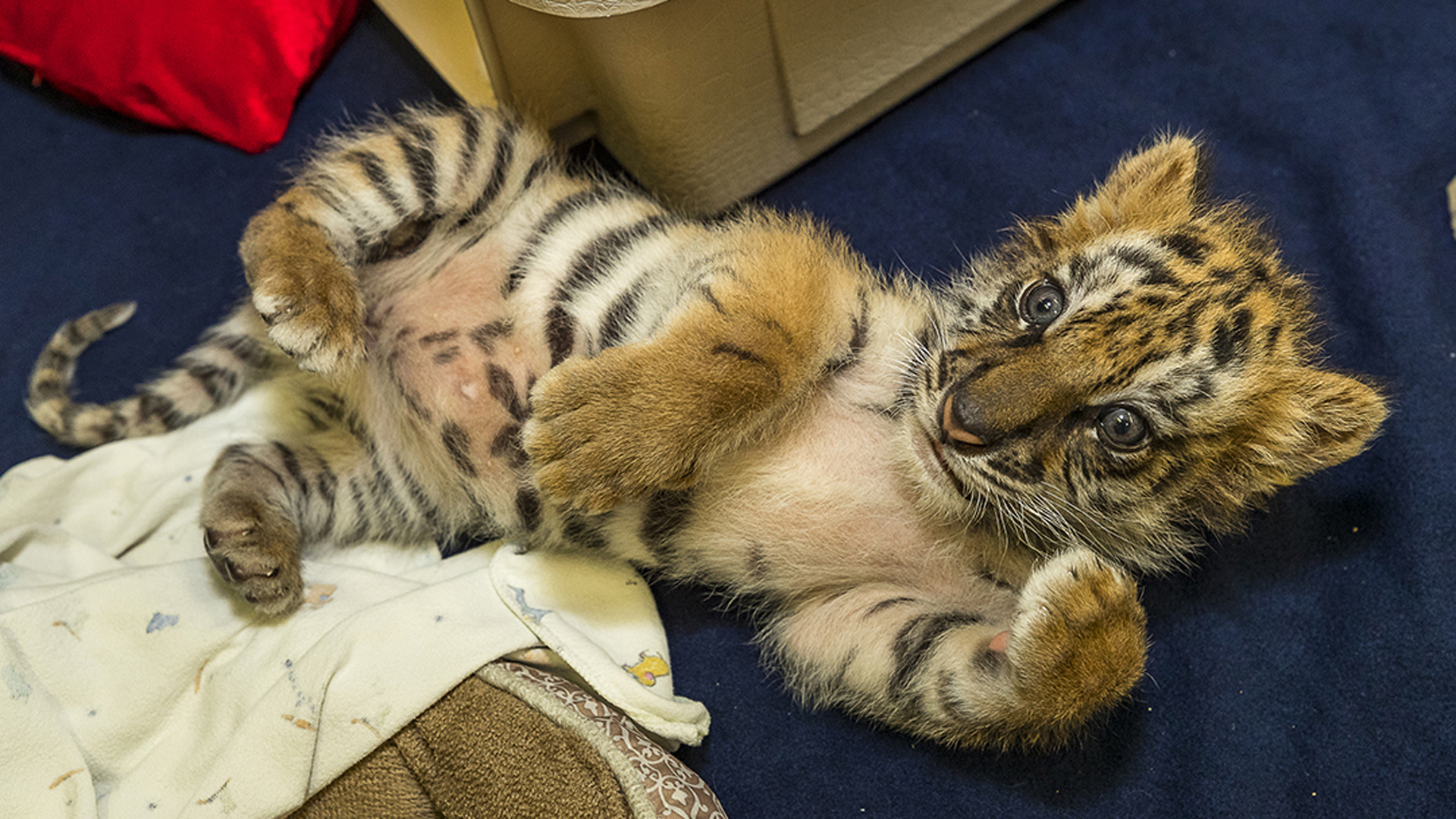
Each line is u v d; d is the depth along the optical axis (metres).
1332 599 0.73
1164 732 0.71
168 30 0.83
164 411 0.76
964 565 0.68
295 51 0.85
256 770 0.64
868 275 0.70
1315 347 0.67
